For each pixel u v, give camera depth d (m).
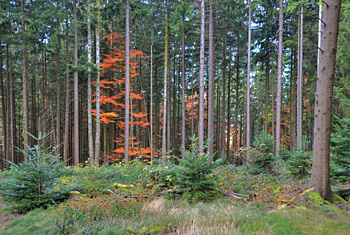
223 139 25.12
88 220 4.88
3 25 17.94
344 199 6.55
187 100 31.16
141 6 17.44
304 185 7.41
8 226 5.07
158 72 27.11
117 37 20.58
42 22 15.91
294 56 21.67
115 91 22.94
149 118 27.66
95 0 16.92
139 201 6.34
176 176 8.05
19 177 6.41
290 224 4.29
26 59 19.88
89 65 15.27
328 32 6.06
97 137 16.22
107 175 9.97
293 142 21.72
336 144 7.44
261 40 20.98
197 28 19.23
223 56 24.05
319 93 6.23
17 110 29.14
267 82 22.28
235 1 18.80
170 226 4.50
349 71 12.33
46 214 5.75
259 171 10.46
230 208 5.61
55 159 7.08
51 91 25.33
